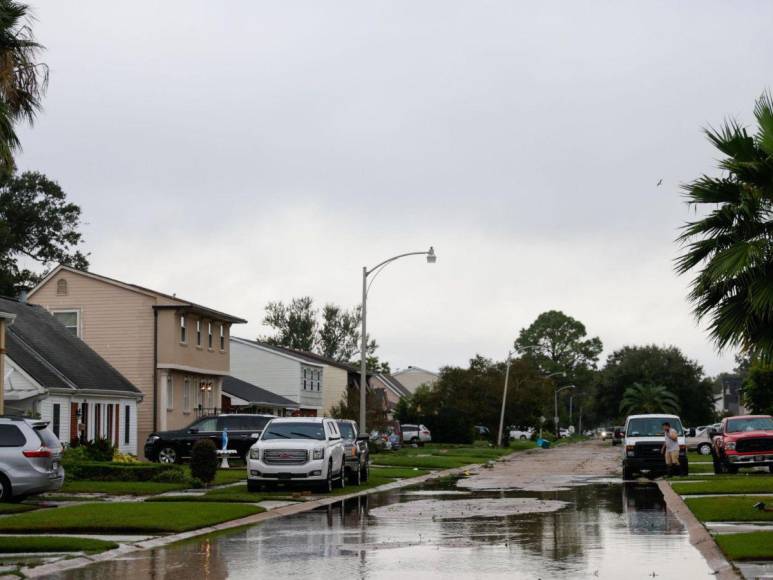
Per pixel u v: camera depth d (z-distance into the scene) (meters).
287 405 71.62
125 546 16.83
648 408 117.19
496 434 94.94
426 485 34.84
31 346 44.19
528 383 94.81
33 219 82.38
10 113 21.78
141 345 55.03
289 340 120.38
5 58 21.70
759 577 13.00
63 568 14.48
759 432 38.56
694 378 122.25
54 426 42.19
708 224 19.94
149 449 44.53
